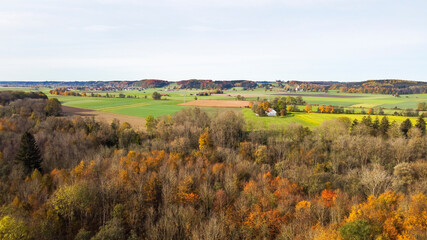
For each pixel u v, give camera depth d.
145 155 83.19
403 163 74.50
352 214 46.66
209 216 55.16
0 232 39.78
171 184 62.75
